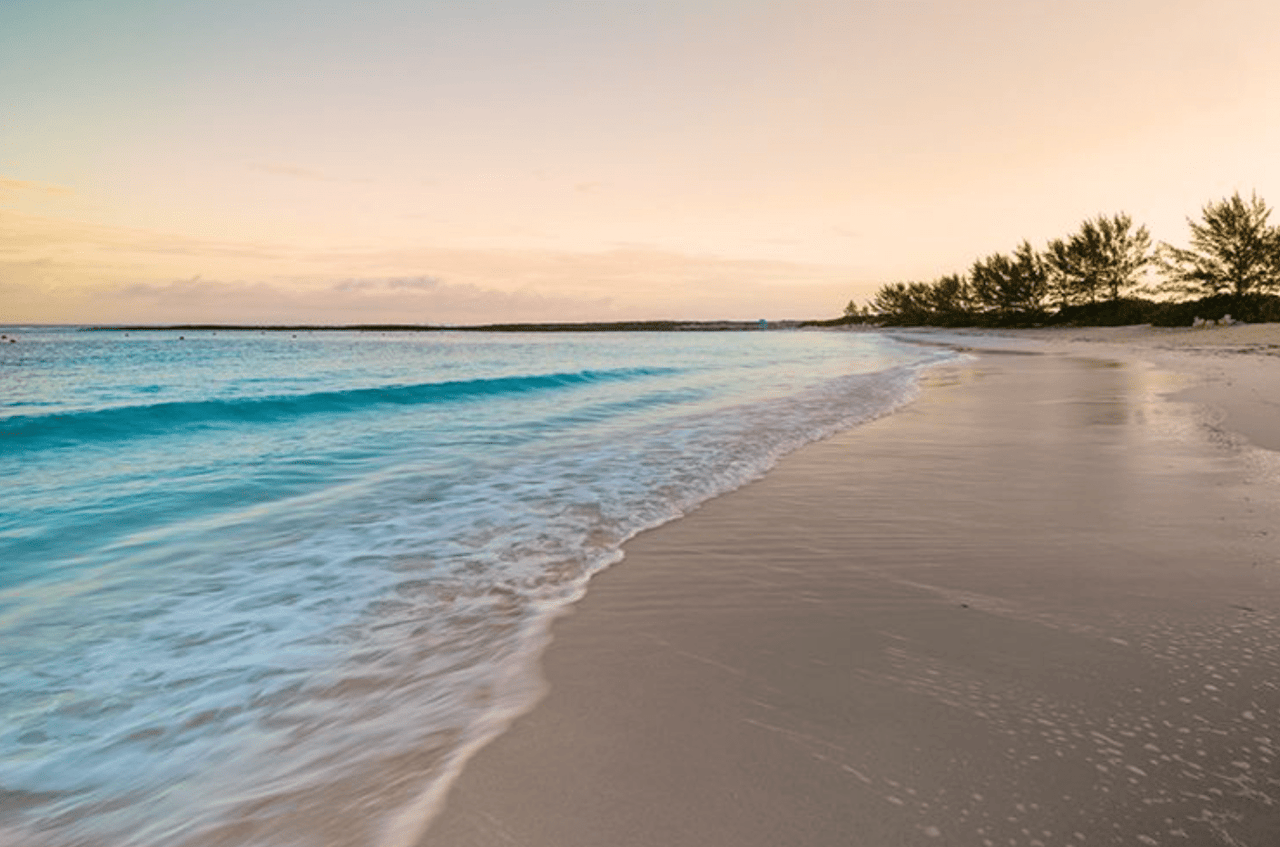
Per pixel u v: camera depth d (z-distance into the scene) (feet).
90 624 11.34
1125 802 6.26
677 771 6.99
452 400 49.19
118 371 84.12
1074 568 12.71
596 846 5.93
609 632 10.60
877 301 416.46
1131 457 22.97
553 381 64.80
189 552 15.11
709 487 20.76
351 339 303.27
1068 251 192.13
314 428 35.27
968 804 6.31
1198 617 10.36
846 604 11.45
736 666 9.34
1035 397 42.88
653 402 47.21
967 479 20.77
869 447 26.96
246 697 8.90
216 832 6.34
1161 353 88.79
